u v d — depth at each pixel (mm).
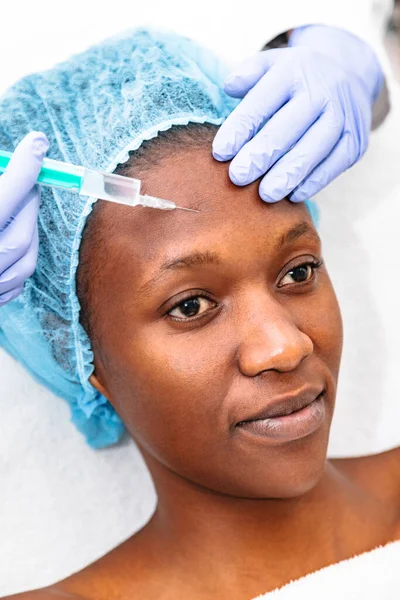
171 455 1165
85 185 1034
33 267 1114
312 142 1173
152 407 1139
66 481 1497
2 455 1469
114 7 1515
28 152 1021
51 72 1224
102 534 1505
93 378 1263
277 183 1095
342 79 1263
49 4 1475
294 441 1104
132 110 1140
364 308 1672
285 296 1132
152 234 1073
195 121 1131
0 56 1446
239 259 1068
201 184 1085
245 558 1257
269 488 1124
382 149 1683
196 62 1243
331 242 1667
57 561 1481
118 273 1101
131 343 1119
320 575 1230
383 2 1614
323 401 1134
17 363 1471
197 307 1099
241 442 1106
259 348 1051
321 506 1293
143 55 1195
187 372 1094
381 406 1675
